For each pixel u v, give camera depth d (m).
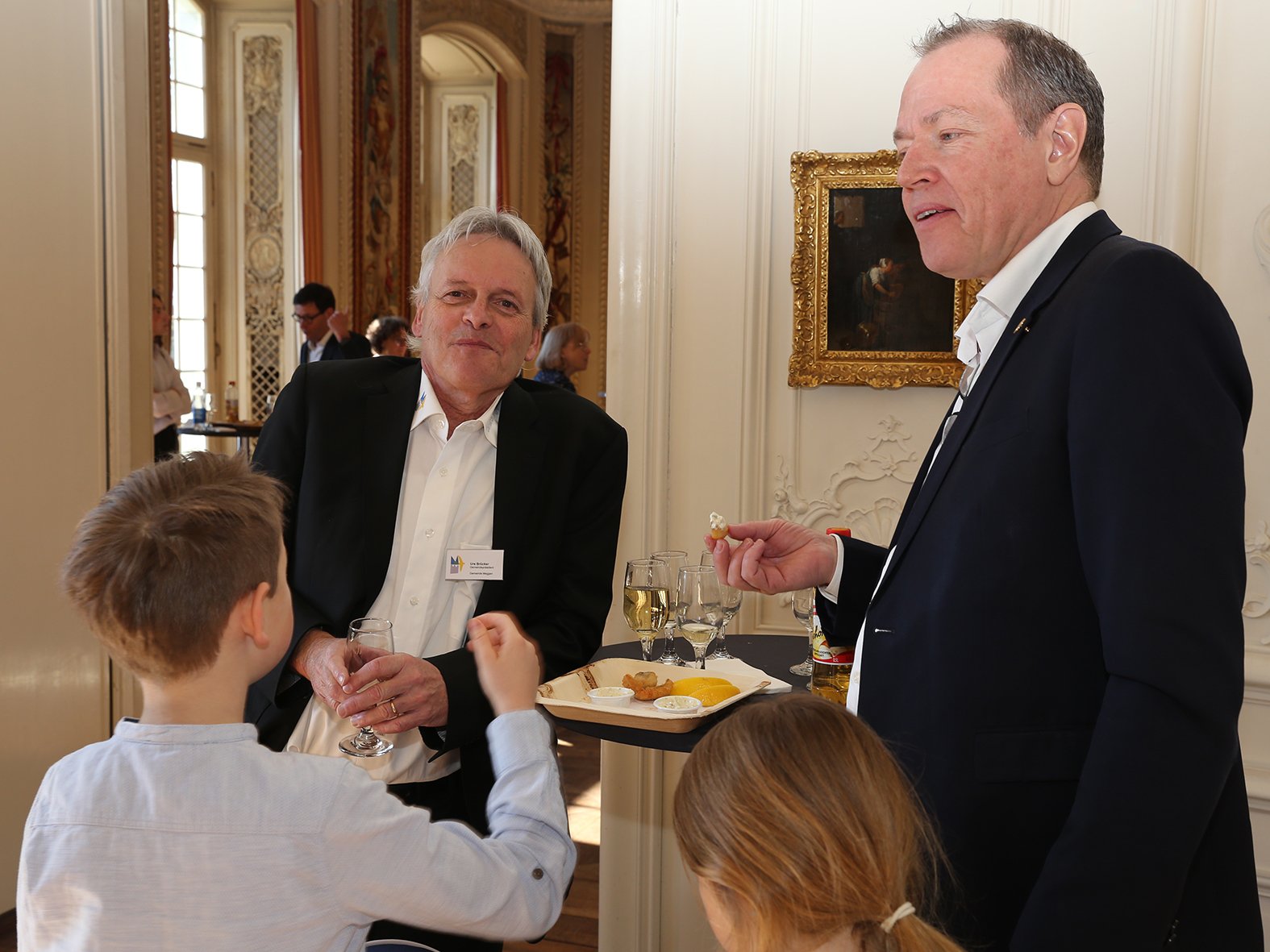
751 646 2.38
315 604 1.96
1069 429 1.20
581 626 2.09
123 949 1.07
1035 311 1.31
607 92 13.65
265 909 1.09
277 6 9.72
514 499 2.05
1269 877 2.45
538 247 2.09
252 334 9.92
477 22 12.44
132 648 1.15
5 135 3.17
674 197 2.91
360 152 10.34
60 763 1.17
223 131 9.80
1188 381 1.14
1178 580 1.09
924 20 2.71
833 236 2.78
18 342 3.24
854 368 2.80
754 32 2.82
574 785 4.43
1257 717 2.49
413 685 1.76
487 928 1.20
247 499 1.23
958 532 1.29
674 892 2.97
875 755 1.02
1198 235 2.50
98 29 3.47
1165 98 2.50
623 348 2.94
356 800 1.15
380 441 2.04
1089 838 1.10
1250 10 2.44
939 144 1.38
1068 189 1.38
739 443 2.91
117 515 1.19
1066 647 1.24
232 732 1.16
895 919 0.97
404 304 11.18
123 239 3.57
